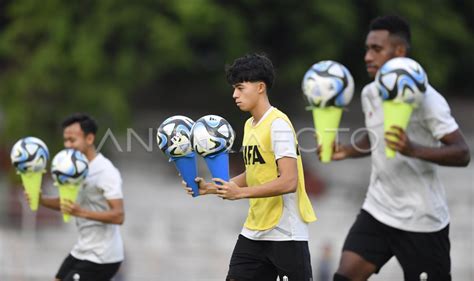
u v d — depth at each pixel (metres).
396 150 29.14
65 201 34.06
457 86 114.44
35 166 34.59
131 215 88.69
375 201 31.67
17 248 76.62
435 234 31.19
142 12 86.25
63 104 89.81
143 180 98.50
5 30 97.00
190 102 108.88
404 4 91.31
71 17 89.12
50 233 83.38
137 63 88.19
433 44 91.75
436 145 30.78
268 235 27.31
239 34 87.62
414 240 31.11
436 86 93.06
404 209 31.09
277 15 90.38
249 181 27.34
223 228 86.56
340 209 91.56
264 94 26.72
